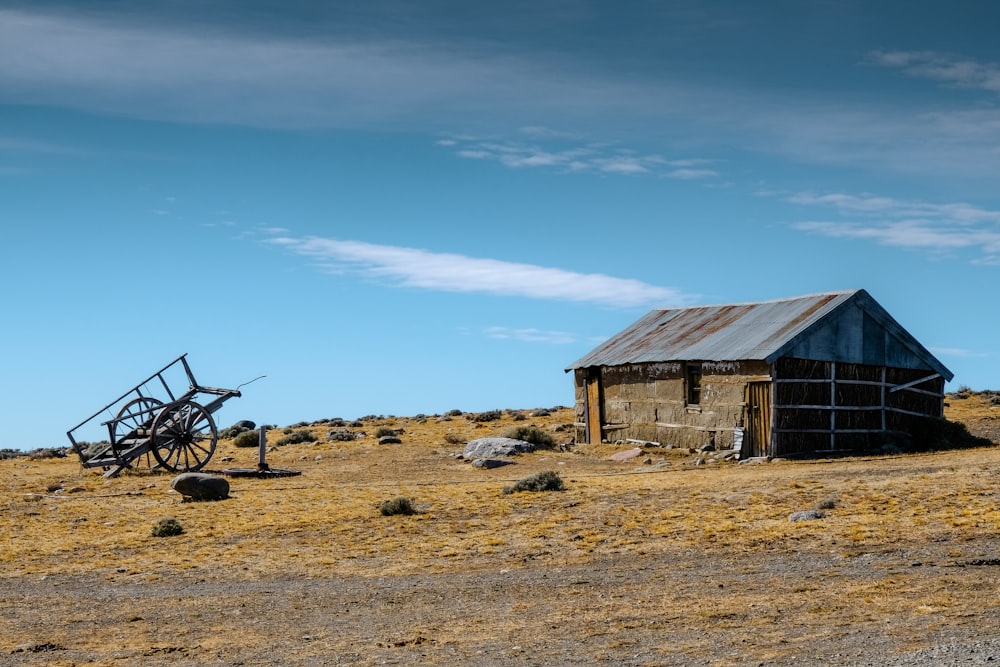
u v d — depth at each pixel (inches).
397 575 800.9
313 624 653.9
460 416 2672.2
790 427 1476.4
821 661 480.7
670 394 1675.7
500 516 1024.2
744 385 1514.5
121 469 1601.9
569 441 1987.0
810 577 684.1
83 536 1043.3
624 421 1798.7
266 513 1121.4
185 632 648.4
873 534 794.8
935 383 1621.6
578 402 1955.0
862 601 602.9
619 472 1440.7
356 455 1765.5
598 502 1056.8
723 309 1835.6
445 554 866.1
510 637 585.9
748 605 618.5
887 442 1540.4
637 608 635.5
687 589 680.4
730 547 806.5
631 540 863.7
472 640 585.3
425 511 1074.1
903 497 933.2
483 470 1508.4
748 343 1539.1
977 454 1353.3
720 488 1092.5
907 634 518.9
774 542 805.9
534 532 927.7
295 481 1455.5
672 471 1393.9
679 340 1739.7
